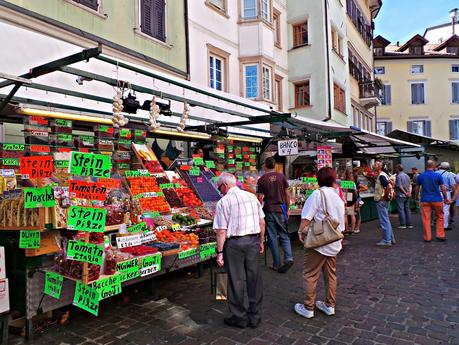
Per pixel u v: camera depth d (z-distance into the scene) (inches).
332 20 669.9
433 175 331.3
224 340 143.6
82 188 134.9
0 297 135.5
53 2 298.7
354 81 837.2
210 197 271.4
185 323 160.2
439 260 261.9
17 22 271.3
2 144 209.0
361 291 198.1
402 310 170.2
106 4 346.3
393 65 1262.3
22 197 141.4
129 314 170.7
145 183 218.4
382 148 592.1
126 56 362.9
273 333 149.2
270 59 566.9
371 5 1007.6
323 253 160.4
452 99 1259.8
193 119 312.7
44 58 203.2
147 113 281.4
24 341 142.8
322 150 377.1
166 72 413.4
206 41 487.5
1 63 182.4
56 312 162.6
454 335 144.3
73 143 244.1
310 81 645.9
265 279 225.0
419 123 1254.9
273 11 626.8
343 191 385.1
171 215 222.8
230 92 530.6
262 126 431.8
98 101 243.1
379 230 413.1
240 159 403.5
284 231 243.9
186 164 293.9
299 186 349.1
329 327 153.7
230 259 155.1
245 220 155.3
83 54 155.3
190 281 223.5
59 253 144.9
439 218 335.3
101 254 131.4
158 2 408.5
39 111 217.6
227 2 531.5
